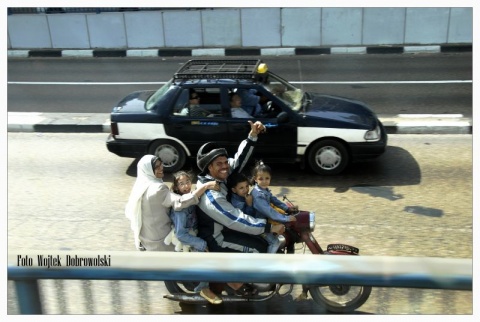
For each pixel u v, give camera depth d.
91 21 17.64
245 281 2.07
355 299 2.83
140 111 8.43
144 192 4.50
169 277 2.10
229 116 8.12
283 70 15.15
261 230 4.43
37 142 10.45
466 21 16.25
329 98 8.98
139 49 17.62
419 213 6.91
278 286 2.98
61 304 2.34
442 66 14.84
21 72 16.06
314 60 16.09
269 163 8.66
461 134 10.12
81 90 14.02
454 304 2.23
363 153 8.11
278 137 8.12
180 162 8.45
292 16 16.80
